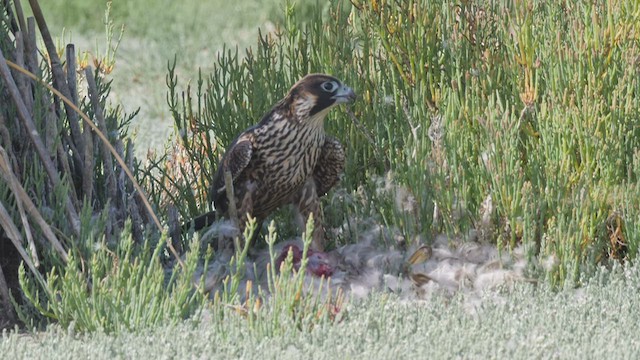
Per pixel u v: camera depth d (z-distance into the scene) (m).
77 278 9.35
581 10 11.73
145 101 19.41
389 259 10.80
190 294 10.17
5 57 10.23
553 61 11.23
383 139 11.62
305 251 9.23
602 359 8.34
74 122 10.58
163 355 8.46
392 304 9.55
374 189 11.38
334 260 10.91
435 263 10.66
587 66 11.23
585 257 10.49
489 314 9.36
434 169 10.94
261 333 8.96
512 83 11.43
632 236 10.54
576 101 11.19
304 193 10.89
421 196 10.93
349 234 11.42
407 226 11.02
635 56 11.14
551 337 8.87
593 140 10.75
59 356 8.52
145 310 9.31
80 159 10.62
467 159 11.10
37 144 9.81
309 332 9.09
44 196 10.27
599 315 9.41
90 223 9.85
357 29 12.58
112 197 10.71
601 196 10.64
